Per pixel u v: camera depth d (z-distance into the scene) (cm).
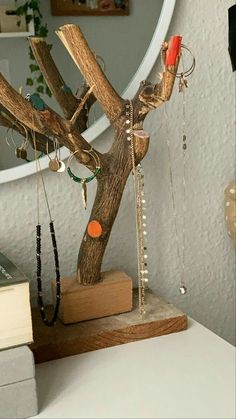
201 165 98
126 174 79
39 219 87
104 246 82
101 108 83
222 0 92
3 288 65
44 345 76
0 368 64
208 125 97
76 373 74
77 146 75
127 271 96
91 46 82
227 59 95
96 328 80
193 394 70
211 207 101
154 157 93
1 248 86
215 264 105
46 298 90
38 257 80
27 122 71
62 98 81
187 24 90
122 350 79
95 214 81
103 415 66
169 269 100
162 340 82
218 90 96
